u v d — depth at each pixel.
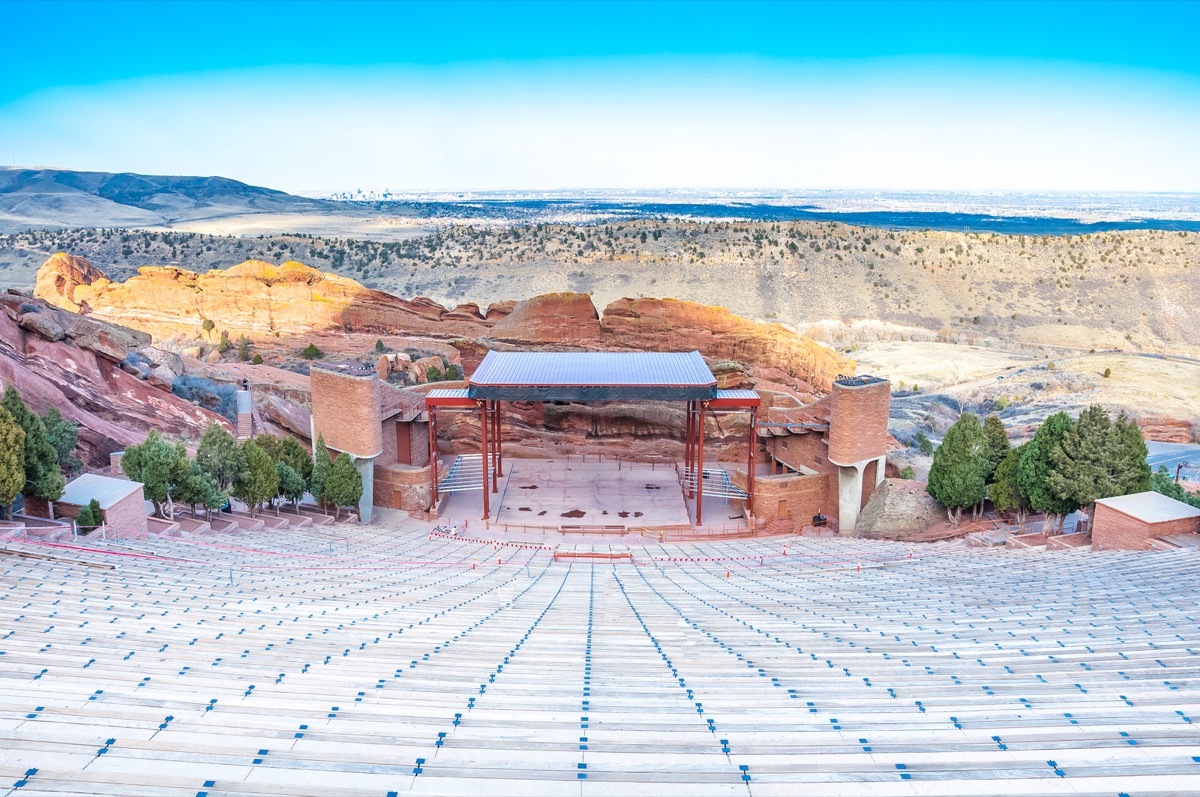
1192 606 29.19
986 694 19.47
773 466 70.25
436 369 94.00
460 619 29.58
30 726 15.98
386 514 61.59
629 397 58.38
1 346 55.97
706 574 44.59
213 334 125.69
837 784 13.84
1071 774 14.03
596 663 22.80
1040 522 56.25
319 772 14.22
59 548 36.00
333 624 27.31
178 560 37.66
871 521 58.88
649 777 14.23
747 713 17.75
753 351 101.19
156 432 46.28
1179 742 15.49
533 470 73.12
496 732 16.30
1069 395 129.12
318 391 59.66
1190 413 113.38
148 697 18.00
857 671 21.95
